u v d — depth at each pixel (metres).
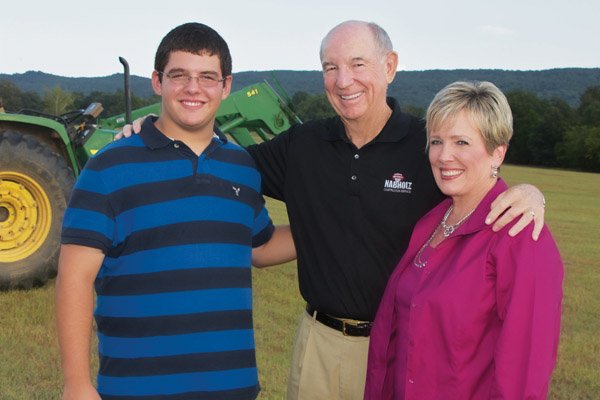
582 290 7.66
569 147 63.31
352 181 3.02
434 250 2.54
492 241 2.35
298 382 3.20
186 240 2.45
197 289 2.44
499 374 2.23
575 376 4.72
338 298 3.04
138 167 2.44
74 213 2.38
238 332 2.55
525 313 2.22
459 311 2.34
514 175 43.94
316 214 3.10
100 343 2.52
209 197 2.51
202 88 2.48
